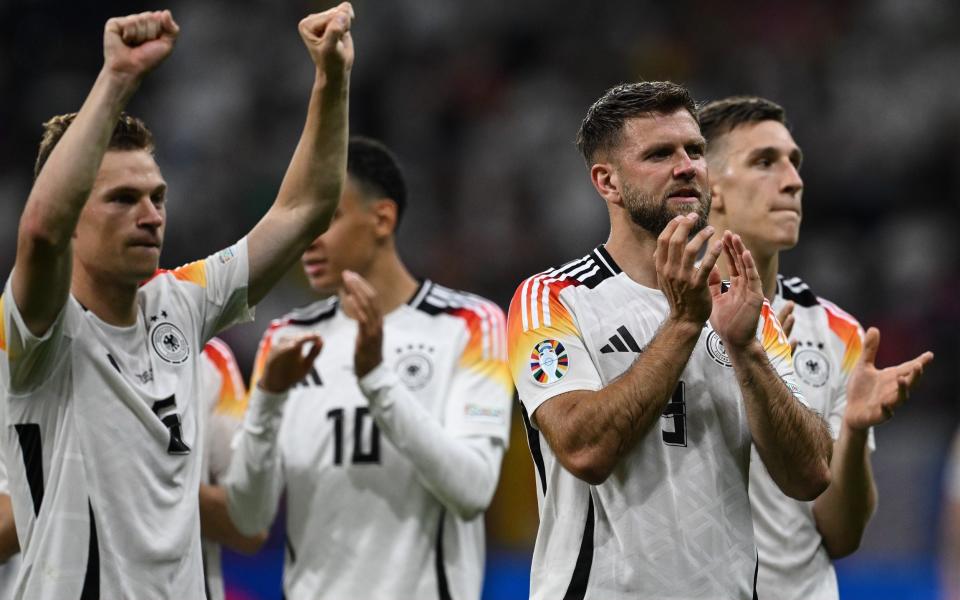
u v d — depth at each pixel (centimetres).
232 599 3028
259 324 4250
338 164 1495
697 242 1302
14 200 5706
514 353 1443
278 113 5888
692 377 1412
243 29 6169
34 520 1366
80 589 1338
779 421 1358
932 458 3356
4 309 1329
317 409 1989
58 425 1368
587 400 1346
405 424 1844
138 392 1395
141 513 1374
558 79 5938
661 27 6081
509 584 3167
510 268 5159
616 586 1363
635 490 1375
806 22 5962
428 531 1938
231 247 1513
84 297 1409
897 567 3184
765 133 1805
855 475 1680
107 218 1386
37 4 6266
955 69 5647
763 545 1728
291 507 1981
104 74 1288
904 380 1590
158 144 5838
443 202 5556
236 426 1939
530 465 3284
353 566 1930
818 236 5112
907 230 5075
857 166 5362
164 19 1300
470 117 5859
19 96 6119
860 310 4800
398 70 6050
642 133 1423
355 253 2027
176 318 1464
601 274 1459
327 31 1422
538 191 5425
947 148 5366
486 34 6122
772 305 1827
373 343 1830
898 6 5912
